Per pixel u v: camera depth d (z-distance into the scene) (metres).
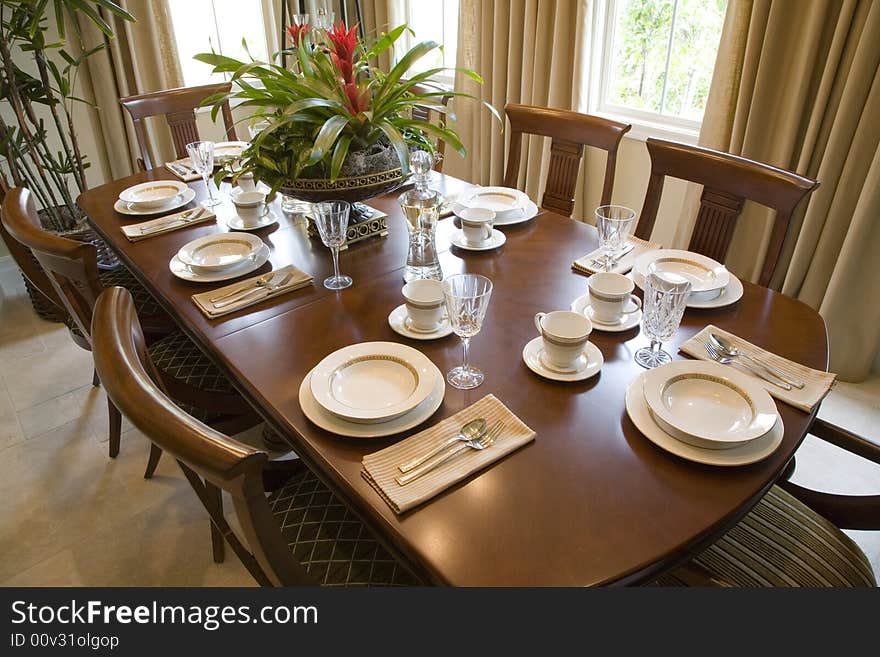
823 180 2.06
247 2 3.63
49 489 1.88
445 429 0.99
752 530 1.14
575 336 1.10
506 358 1.17
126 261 1.63
